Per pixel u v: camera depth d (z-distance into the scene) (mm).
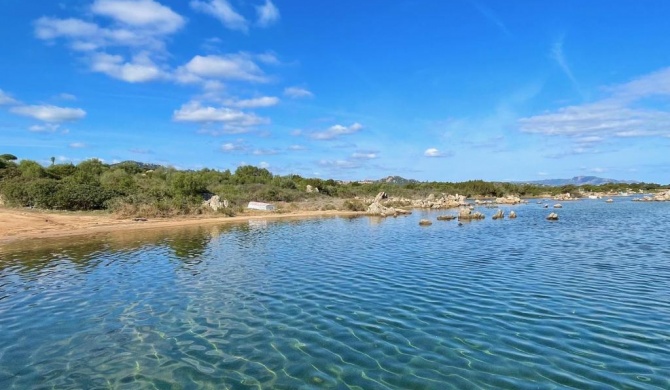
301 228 43906
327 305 14680
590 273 19344
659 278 18125
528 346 10727
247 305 14828
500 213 54250
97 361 10320
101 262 23703
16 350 11109
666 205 82125
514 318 12930
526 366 9586
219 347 11055
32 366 10094
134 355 10648
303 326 12547
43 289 17531
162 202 59062
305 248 28734
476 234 36188
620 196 136125
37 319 13641
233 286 17656
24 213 48594
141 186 81562
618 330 11750
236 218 57406
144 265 22656
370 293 16203
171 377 9391
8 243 32469
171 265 22562
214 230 41938
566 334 11516
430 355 10289
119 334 12156
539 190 148750
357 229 42281
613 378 8930
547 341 11031
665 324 12180
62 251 27953
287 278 19062
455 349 10625
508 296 15477
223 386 8914
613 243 29422
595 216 55344
